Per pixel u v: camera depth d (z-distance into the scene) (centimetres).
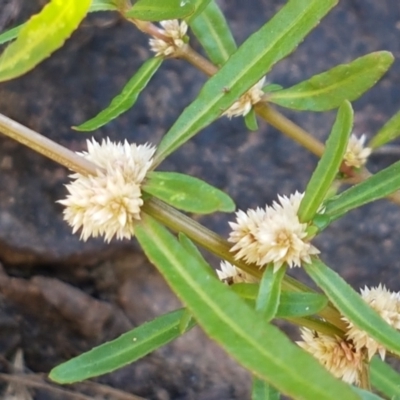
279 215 14
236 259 14
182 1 14
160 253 13
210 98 14
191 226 14
